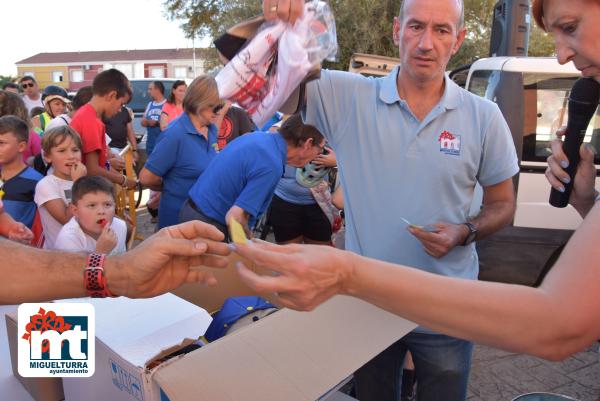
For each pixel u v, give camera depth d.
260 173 2.26
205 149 3.04
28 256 1.05
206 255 1.12
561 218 3.45
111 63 46.69
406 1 1.57
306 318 1.09
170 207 3.05
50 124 4.09
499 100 3.43
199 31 17.61
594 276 0.72
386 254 1.67
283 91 1.12
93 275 1.03
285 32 1.11
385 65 5.88
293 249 0.79
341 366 1.04
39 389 1.31
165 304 1.28
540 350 0.75
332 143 1.76
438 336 1.64
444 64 1.57
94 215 2.32
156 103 7.54
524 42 5.11
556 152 1.45
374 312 1.15
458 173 1.62
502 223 1.73
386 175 1.64
